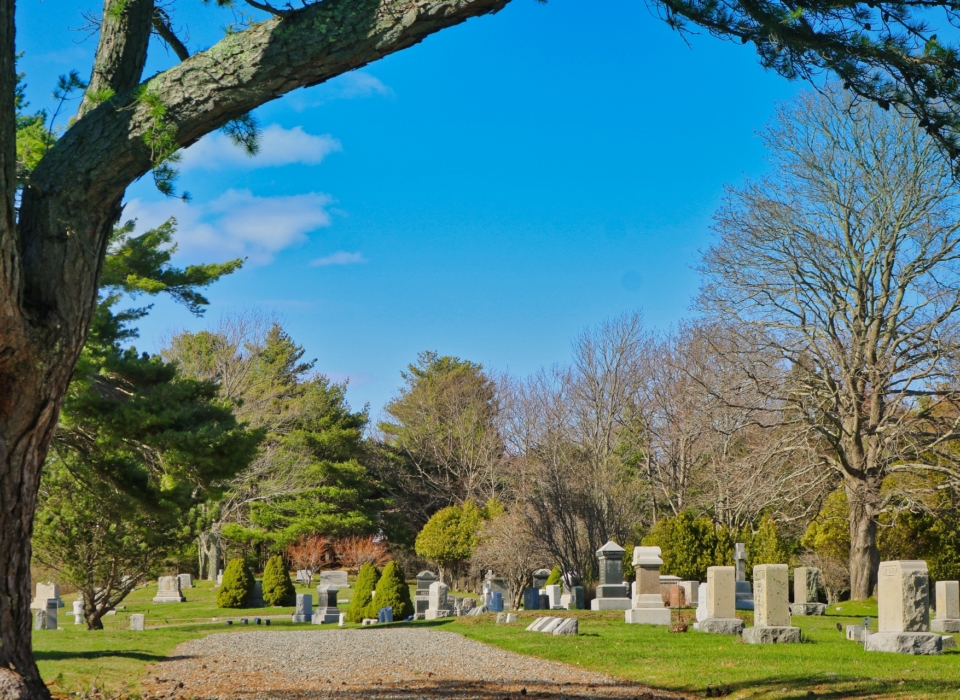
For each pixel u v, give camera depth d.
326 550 54.56
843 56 7.29
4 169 6.73
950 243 29.98
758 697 10.64
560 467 37.16
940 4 7.09
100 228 7.60
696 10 7.14
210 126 7.43
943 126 7.58
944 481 33.47
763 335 31.86
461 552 49.09
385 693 11.06
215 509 24.53
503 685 11.86
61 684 11.31
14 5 6.76
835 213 31.70
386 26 6.76
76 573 23.31
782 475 33.09
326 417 56.09
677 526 34.22
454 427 63.03
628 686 11.84
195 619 34.59
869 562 31.97
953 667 13.06
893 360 30.94
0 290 6.86
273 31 6.91
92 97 7.72
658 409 51.06
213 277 17.66
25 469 7.52
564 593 33.44
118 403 16.42
